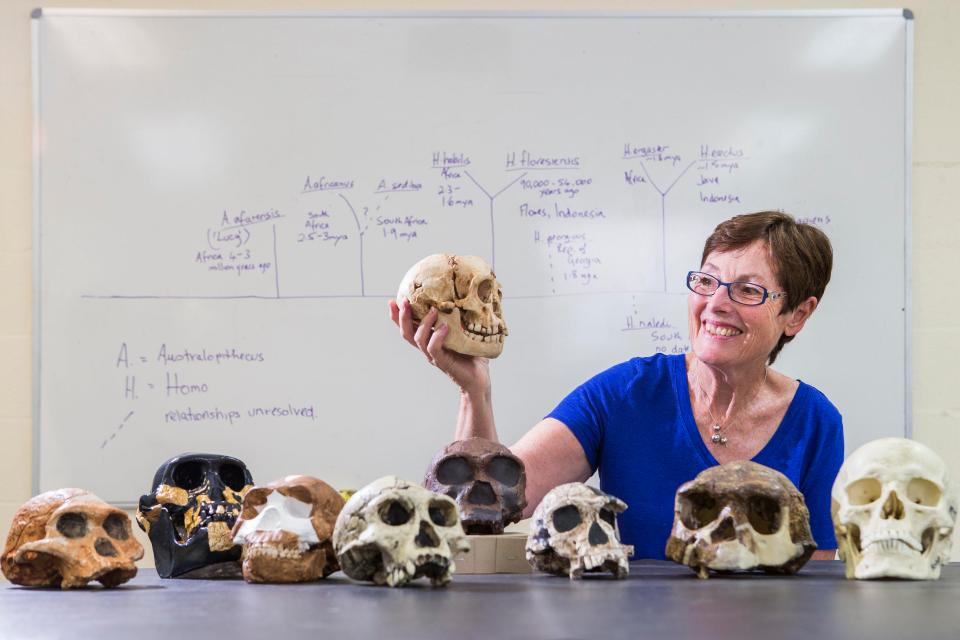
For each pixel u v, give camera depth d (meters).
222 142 2.95
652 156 2.96
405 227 2.94
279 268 2.93
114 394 2.89
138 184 2.93
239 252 2.93
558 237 2.94
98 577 1.36
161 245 2.92
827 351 2.93
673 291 2.94
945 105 2.99
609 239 2.94
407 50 2.96
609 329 2.93
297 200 2.94
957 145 2.98
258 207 2.94
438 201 2.95
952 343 2.95
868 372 2.93
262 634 0.99
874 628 1.00
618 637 0.96
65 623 1.07
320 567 1.43
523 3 3.00
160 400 2.90
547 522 1.47
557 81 2.96
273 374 2.91
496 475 1.67
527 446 1.92
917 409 2.94
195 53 2.96
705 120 2.96
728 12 2.97
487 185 2.95
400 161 2.95
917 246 2.96
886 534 1.41
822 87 2.97
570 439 1.93
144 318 2.91
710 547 1.44
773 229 1.79
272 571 1.40
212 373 2.90
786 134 2.96
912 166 2.97
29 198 2.94
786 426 1.88
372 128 2.96
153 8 2.99
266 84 2.96
